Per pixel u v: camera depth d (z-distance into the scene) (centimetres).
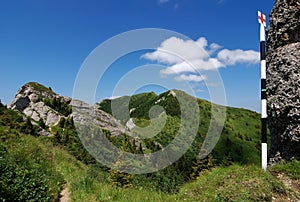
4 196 777
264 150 1248
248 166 1234
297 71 1285
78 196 1067
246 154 9994
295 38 1352
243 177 1062
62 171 1466
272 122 1411
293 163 1251
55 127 6381
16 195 811
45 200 896
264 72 1304
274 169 1237
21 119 3891
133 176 3080
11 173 910
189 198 1042
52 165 1511
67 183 1254
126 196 1116
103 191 1115
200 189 1094
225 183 1052
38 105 7656
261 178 1038
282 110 1316
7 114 3788
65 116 7606
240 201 895
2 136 1670
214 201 944
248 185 984
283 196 981
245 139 11225
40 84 9838
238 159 9456
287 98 1302
